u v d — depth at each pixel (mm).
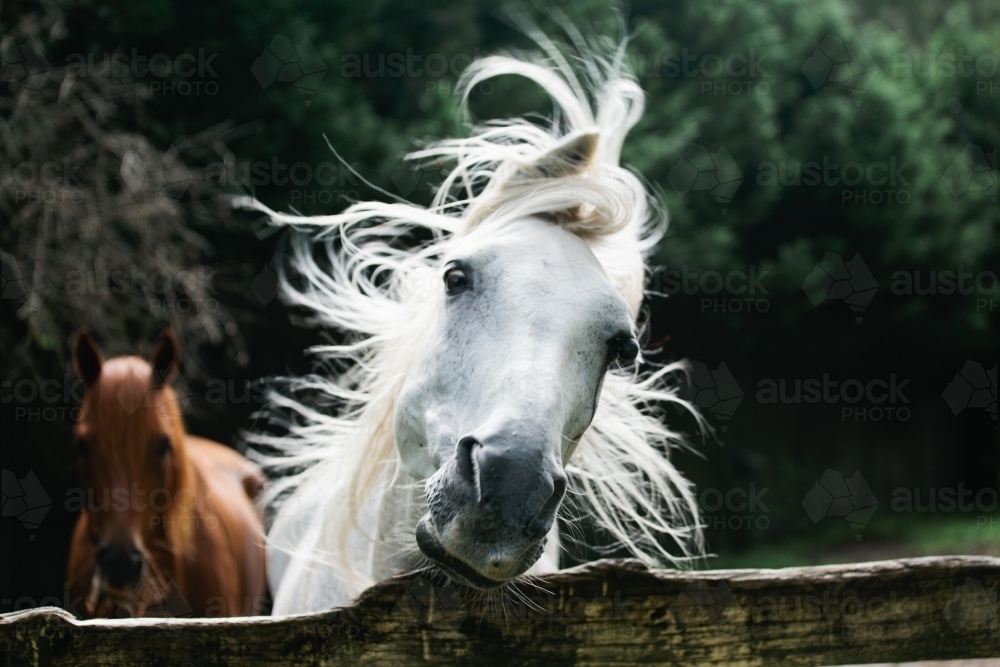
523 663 1386
